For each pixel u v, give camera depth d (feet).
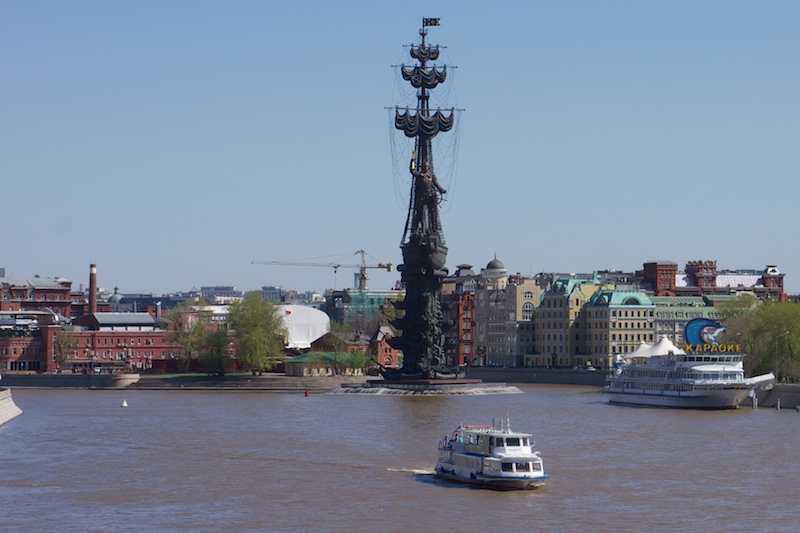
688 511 579.89
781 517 568.82
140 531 541.34
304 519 563.07
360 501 603.26
